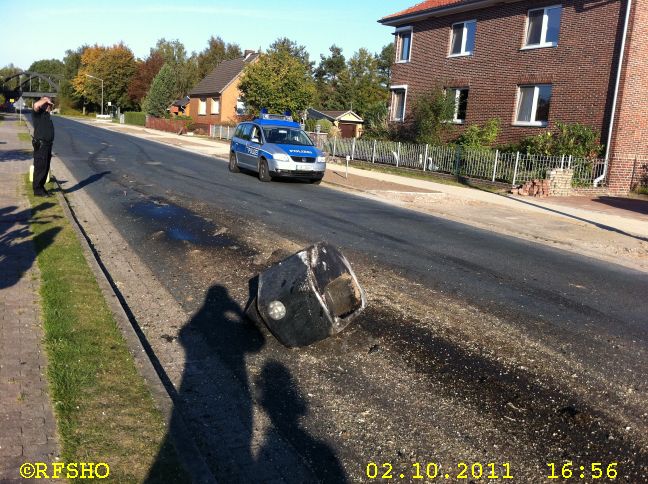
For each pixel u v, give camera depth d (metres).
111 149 26.62
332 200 14.63
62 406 3.71
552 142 19.45
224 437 3.90
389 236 10.45
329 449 3.82
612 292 7.79
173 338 5.50
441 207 14.77
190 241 9.16
